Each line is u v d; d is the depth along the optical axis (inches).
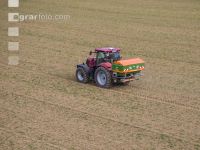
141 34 2536.9
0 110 1254.3
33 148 1000.9
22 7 3348.9
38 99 1358.3
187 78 1656.0
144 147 1023.0
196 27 2746.1
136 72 1494.8
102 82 1496.1
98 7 3405.5
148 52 2102.6
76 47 2182.6
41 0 3666.3
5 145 1016.2
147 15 3110.2
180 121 1196.5
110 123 1165.7
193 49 2192.4
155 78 1642.5
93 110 1264.8
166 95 1432.1
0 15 3053.6
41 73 1681.8
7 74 1656.0
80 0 3703.3
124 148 1013.8
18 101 1337.4
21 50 2097.7
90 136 1075.3
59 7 3383.4
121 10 3287.4
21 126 1133.7
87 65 1535.4
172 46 2250.2
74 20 2933.1
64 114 1226.6
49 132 1095.0
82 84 1533.0
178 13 3176.7
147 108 1295.5
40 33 2532.0
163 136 1090.7
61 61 1886.1
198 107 1318.9
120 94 1424.7
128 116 1222.3
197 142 1061.1
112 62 1481.3
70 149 998.4
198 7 3405.5
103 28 2696.9
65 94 1411.2
